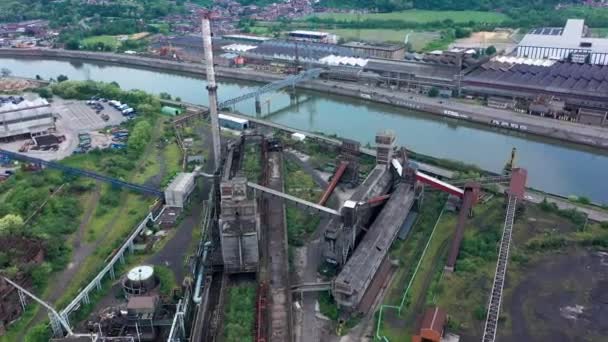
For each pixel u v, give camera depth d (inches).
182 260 5561.0
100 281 5093.5
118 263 5462.6
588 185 7480.3
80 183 7219.5
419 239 5900.6
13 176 7529.5
